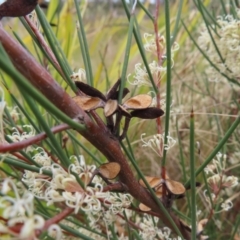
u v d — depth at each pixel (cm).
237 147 34
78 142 22
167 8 16
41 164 19
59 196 14
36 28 18
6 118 24
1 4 13
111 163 16
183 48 52
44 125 12
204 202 29
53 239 21
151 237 23
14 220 10
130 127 40
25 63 13
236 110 36
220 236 29
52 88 14
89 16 80
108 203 18
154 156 40
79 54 62
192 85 44
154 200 19
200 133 39
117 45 68
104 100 16
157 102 19
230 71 28
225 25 28
